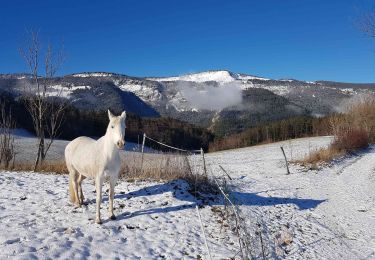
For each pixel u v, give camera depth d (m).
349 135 36.34
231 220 10.44
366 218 13.41
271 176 21.62
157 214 10.16
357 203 15.76
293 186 18.72
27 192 11.28
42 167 17.00
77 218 9.17
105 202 10.66
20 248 7.08
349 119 49.69
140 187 12.43
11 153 19.36
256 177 20.97
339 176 22.86
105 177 8.89
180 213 10.46
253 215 11.67
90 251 7.51
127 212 10.01
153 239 8.64
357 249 10.20
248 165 26.86
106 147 8.55
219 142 85.25
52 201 10.47
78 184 10.09
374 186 19.78
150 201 11.07
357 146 36.06
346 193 17.83
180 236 9.02
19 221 8.66
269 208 13.23
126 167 15.03
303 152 34.59
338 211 14.20
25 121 57.06
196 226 9.77
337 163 27.77
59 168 16.53
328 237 10.91
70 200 10.52
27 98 19.77
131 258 7.54
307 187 18.73
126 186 12.52
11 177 13.39
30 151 36.22
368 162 29.33
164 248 8.27
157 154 18.72
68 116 65.94
